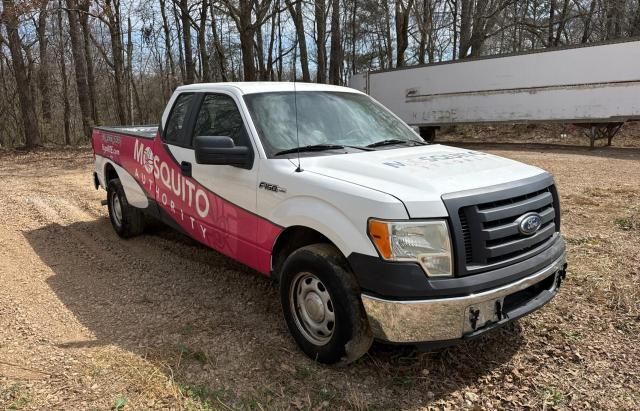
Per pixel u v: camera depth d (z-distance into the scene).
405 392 3.24
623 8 26.98
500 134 20.66
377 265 3.00
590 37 32.12
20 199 9.41
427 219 2.96
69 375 3.39
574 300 4.46
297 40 25.52
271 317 4.25
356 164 3.61
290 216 3.57
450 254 2.98
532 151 15.48
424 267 2.96
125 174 6.18
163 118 5.32
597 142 17.11
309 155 3.94
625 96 14.13
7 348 3.76
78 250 6.18
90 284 5.07
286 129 4.17
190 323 4.15
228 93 4.47
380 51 39.56
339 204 3.23
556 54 15.22
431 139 19.69
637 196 8.41
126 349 3.73
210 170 4.44
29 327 4.11
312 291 3.51
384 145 4.35
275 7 20.95
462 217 3.04
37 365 3.52
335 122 4.45
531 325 4.06
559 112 15.46
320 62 23.62
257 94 4.37
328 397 3.18
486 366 3.52
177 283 5.03
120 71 24.86
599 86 14.54
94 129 7.28
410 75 19.05
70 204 8.86
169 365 3.49
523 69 15.98
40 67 26.42
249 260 4.15
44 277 5.28
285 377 3.38
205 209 4.61
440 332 2.98
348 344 3.23
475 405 3.11
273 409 3.06
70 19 21.95
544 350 3.71
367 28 38.25
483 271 3.06
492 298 3.04
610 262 5.30
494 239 3.08
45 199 9.37
